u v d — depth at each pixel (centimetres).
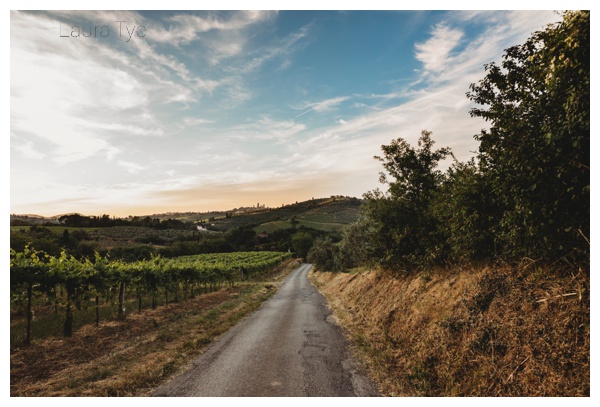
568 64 444
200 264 2905
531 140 509
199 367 767
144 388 647
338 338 1041
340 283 2617
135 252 6981
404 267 1336
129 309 1786
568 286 542
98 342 1052
